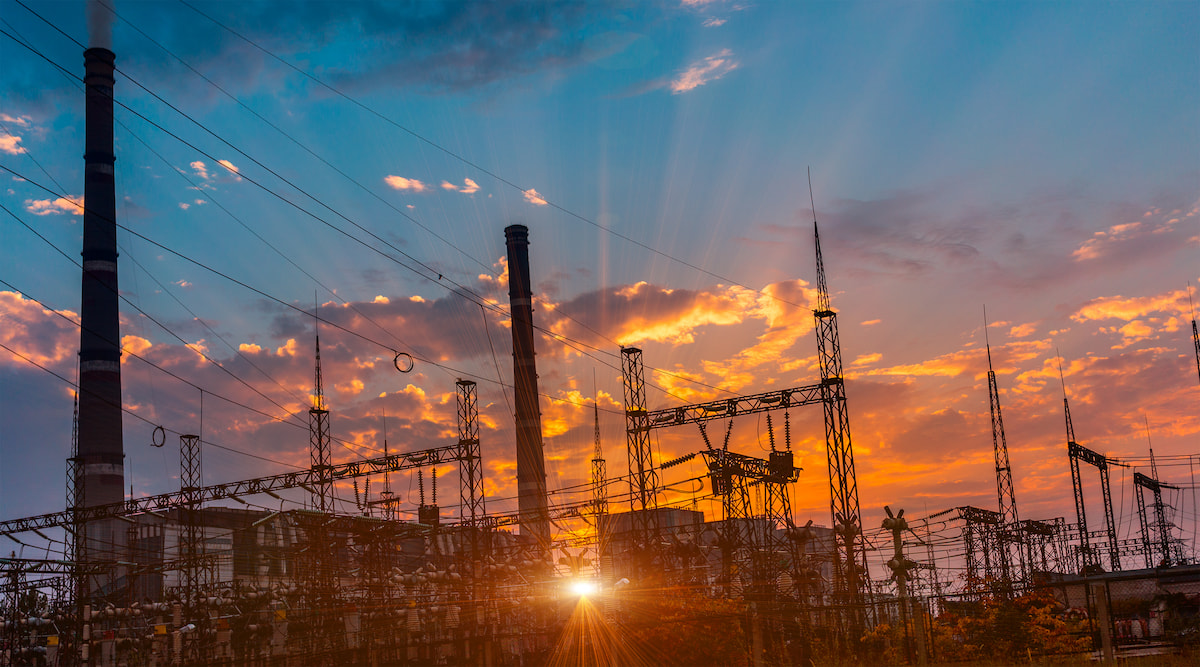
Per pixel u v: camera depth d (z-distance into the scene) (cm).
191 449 9925
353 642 8288
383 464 8438
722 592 7331
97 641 7750
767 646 6506
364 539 8431
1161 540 11006
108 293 13450
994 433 11269
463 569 8756
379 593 8425
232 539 9812
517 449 16312
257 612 7944
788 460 7781
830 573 9200
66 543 8650
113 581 9888
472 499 8375
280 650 8188
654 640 6750
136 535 10038
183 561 8188
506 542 10275
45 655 7681
